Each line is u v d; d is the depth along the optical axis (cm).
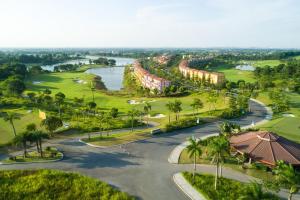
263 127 10956
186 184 6656
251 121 12012
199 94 18350
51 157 8062
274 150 7544
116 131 11044
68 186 6512
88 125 11375
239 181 6850
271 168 7250
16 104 15062
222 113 12600
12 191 6281
